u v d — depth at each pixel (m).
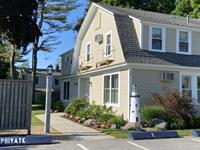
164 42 20.23
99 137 12.94
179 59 20.11
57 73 45.38
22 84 12.88
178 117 16.61
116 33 19.97
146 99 18.52
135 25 20.25
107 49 21.50
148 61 18.73
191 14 33.78
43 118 19.78
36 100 38.03
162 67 19.03
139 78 18.50
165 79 19.12
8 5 17.14
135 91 17.27
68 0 33.78
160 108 16.91
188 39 21.27
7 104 12.59
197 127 16.80
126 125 15.52
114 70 20.12
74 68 28.41
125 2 38.00
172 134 13.32
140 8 38.75
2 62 42.22
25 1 17.66
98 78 22.67
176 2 37.81
